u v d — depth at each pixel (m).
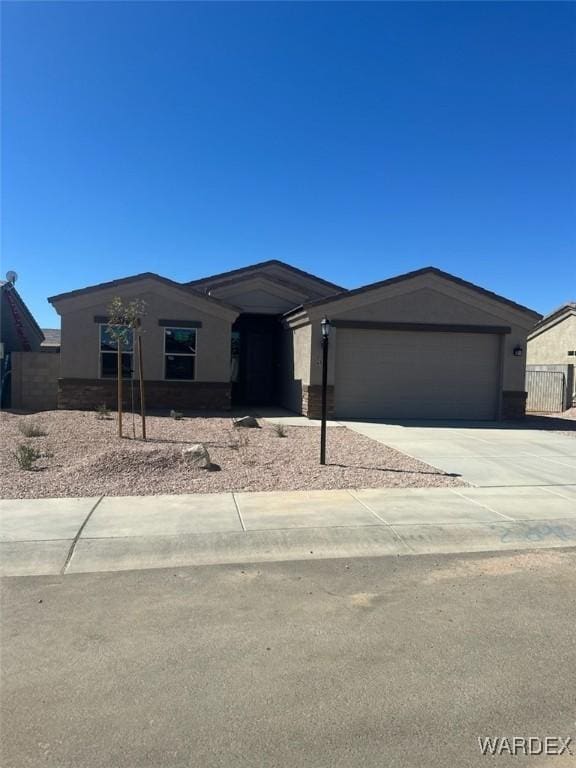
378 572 5.75
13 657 4.05
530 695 3.63
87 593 5.16
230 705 3.50
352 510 7.71
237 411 19.80
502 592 5.28
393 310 18.00
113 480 8.98
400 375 18.28
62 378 18.58
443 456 11.88
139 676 3.82
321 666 3.96
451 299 18.31
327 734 3.23
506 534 6.96
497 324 18.56
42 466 9.87
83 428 14.22
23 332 24.27
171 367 19.14
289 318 20.27
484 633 4.46
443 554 6.32
